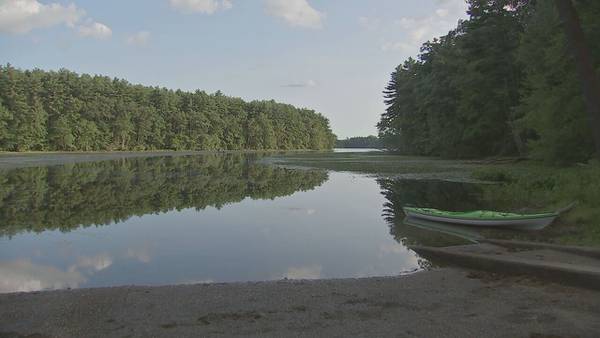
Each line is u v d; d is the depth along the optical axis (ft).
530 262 30.07
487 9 149.69
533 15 113.39
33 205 69.31
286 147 556.92
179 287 29.76
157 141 403.75
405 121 251.60
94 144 342.85
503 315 22.97
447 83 189.37
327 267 36.73
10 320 23.76
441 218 54.49
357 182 107.04
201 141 441.68
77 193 84.17
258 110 525.34
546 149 92.73
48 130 311.68
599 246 35.65
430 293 27.66
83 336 21.50
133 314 24.59
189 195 83.71
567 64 81.76
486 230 49.32
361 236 48.19
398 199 76.38
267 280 33.12
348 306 25.54
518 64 139.95
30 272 35.42
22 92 294.46
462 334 20.62
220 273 35.19
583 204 53.16
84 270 36.01
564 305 24.03
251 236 48.44
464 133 175.63
